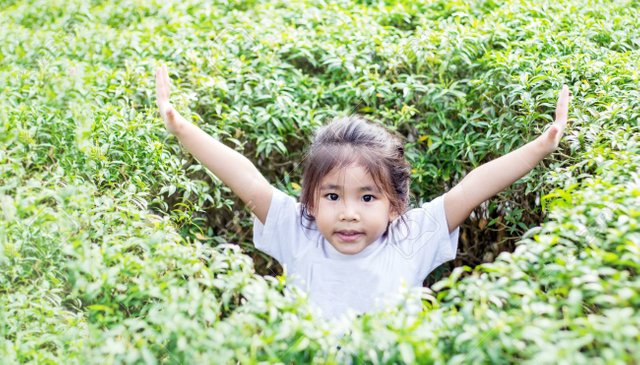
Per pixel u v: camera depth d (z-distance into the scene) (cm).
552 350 172
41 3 575
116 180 340
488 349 189
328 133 300
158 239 244
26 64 473
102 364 206
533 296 201
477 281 210
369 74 424
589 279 196
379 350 198
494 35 435
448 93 413
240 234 396
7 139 340
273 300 209
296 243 309
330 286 296
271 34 466
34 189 308
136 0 568
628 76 361
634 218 219
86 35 491
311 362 202
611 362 167
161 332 219
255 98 414
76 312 301
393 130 393
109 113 359
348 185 288
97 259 235
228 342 199
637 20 458
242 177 304
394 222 310
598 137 310
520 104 369
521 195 367
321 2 523
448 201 302
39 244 279
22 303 261
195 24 515
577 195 245
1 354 233
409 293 212
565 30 449
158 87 299
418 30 465
